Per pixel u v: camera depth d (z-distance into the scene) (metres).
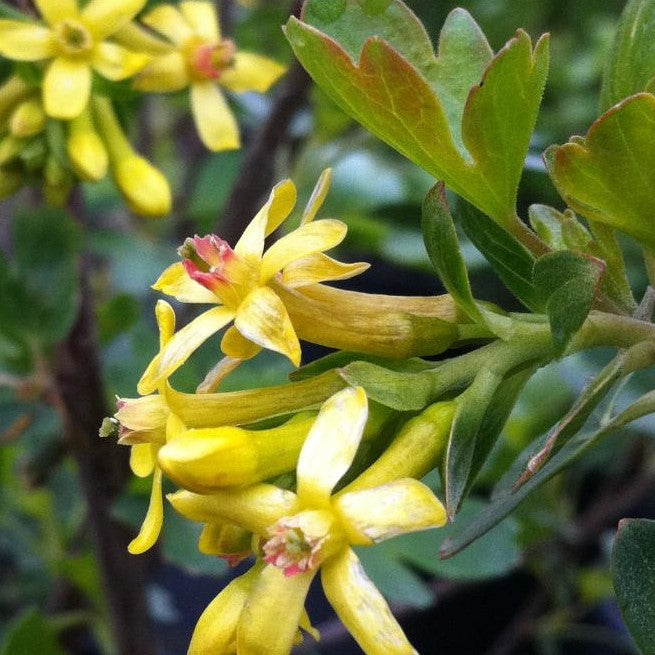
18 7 0.11
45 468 0.13
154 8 0.11
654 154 0.06
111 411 0.12
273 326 0.05
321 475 0.05
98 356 0.11
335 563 0.05
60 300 0.11
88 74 0.10
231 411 0.06
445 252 0.06
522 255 0.07
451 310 0.06
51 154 0.10
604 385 0.06
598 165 0.06
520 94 0.06
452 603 0.20
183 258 0.06
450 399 0.06
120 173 0.10
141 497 0.11
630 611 0.06
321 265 0.06
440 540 0.12
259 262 0.06
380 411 0.06
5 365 0.11
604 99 0.07
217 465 0.05
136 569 0.12
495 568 0.12
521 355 0.06
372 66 0.06
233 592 0.05
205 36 0.10
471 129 0.06
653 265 0.07
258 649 0.05
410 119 0.06
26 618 0.13
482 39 0.07
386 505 0.05
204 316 0.06
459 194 0.06
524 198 0.13
